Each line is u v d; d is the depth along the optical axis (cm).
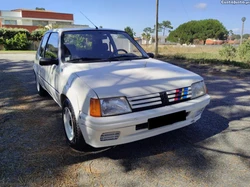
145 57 349
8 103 441
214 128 317
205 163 234
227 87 555
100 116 206
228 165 230
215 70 794
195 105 251
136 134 223
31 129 319
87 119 210
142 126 222
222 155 248
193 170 222
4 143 277
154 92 225
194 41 5162
